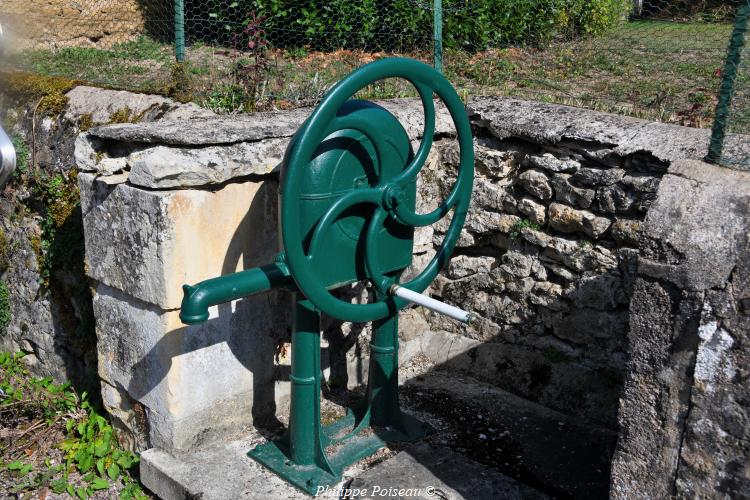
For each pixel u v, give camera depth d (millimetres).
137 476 3523
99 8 6566
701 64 5367
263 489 3076
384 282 3014
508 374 3902
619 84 5023
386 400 3410
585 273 3555
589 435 3502
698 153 3102
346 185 2818
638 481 2340
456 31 5828
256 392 3502
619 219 3402
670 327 2227
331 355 3803
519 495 2967
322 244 2801
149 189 2990
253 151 3137
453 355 4121
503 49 5887
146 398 3322
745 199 2176
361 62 5867
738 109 4125
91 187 3258
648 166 3291
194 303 2623
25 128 4348
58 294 4277
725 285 2115
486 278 3971
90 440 3738
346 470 3193
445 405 3764
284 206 2596
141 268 3109
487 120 3816
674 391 2238
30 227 4367
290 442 3209
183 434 3260
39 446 3840
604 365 3578
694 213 2223
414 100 4152
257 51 4582
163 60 5926
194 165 2969
